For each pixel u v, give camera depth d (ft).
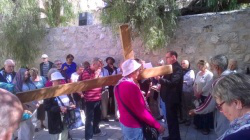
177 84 14.37
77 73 22.49
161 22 21.06
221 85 4.55
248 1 21.71
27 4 28.30
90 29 26.50
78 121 14.29
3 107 3.04
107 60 23.59
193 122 19.86
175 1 21.97
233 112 4.41
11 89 11.10
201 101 17.31
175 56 14.64
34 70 18.51
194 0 24.00
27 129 13.87
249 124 3.98
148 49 22.48
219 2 21.03
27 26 27.99
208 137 17.29
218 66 10.25
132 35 22.34
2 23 28.09
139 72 9.18
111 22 23.00
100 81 8.20
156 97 20.03
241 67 20.01
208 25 21.12
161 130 9.18
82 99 21.09
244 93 4.25
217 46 20.86
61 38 27.91
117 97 9.26
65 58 27.89
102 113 21.91
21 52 27.84
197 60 21.65
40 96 6.48
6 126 3.00
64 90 6.97
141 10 20.62
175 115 14.90
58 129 13.39
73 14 32.27
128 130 9.02
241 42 19.99
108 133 18.80
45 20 30.86
